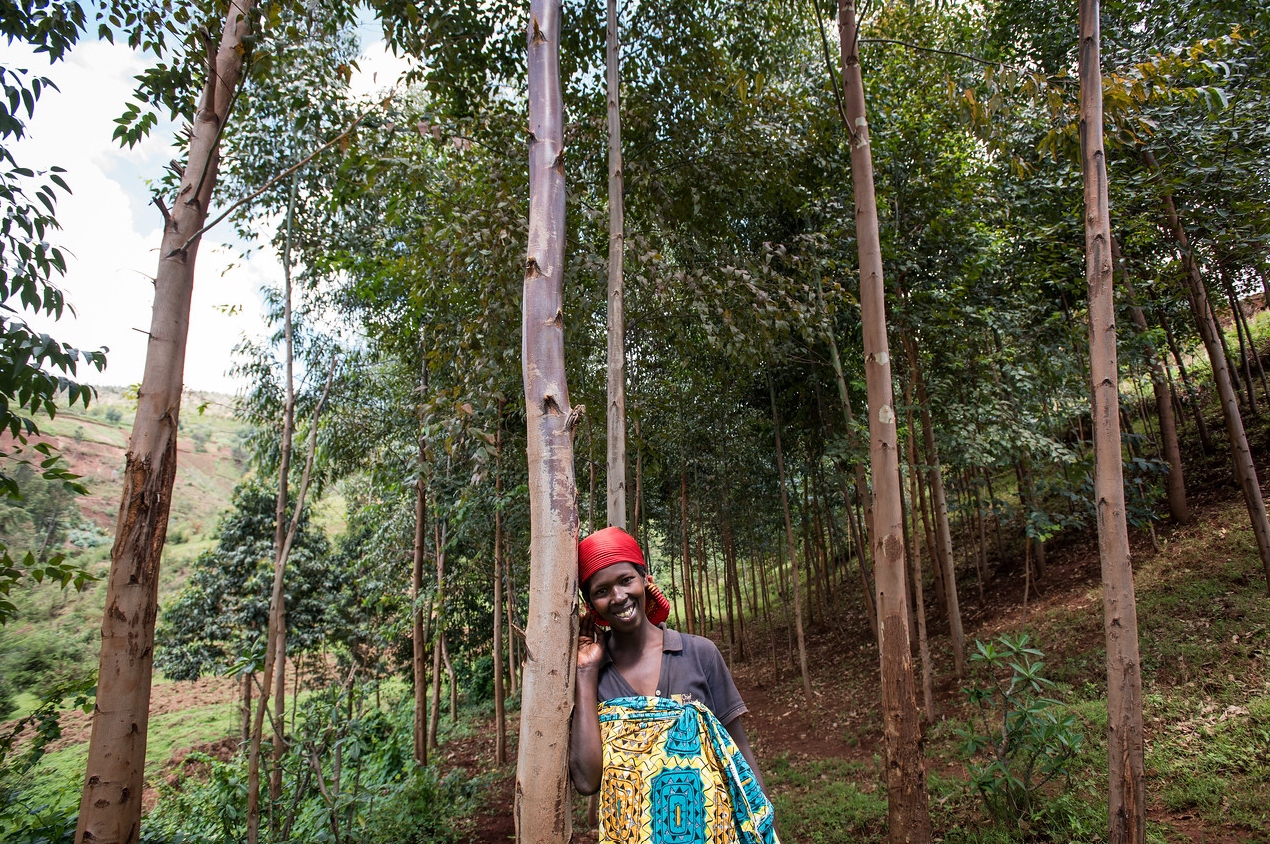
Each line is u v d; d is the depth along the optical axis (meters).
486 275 5.45
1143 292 7.41
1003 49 7.60
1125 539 3.06
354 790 4.90
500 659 9.09
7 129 2.76
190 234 2.77
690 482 12.76
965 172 6.87
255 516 11.25
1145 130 5.66
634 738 1.47
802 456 11.62
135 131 3.08
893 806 3.58
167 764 11.78
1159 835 3.99
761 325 6.08
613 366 4.76
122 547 2.41
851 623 13.12
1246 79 5.91
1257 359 10.23
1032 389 6.82
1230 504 8.18
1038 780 4.81
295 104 5.29
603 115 5.83
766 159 6.14
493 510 8.73
